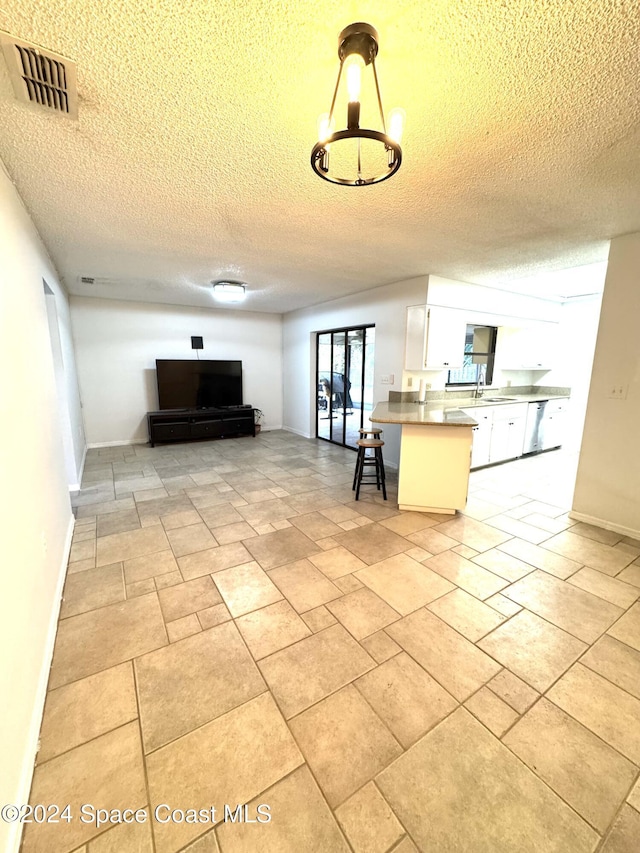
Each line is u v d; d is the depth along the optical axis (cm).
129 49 114
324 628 191
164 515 331
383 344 481
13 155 172
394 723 141
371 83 128
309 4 100
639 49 111
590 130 152
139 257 346
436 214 241
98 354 576
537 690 156
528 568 248
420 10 102
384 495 373
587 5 98
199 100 138
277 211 238
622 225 260
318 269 390
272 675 162
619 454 296
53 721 141
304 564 251
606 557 262
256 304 618
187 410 626
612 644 181
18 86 128
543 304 559
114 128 154
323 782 121
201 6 100
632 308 280
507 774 124
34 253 248
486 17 103
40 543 183
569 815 113
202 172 191
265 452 566
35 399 207
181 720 142
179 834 108
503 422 498
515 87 128
